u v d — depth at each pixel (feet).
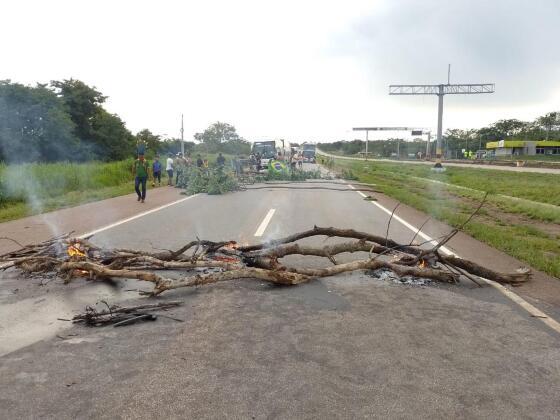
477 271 21.72
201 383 11.64
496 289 20.71
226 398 10.94
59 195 63.16
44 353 13.44
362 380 11.94
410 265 22.71
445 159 344.69
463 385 11.79
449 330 15.60
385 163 251.19
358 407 10.66
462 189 80.89
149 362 12.82
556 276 23.29
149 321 16.02
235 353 13.44
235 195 67.51
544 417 10.44
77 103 184.44
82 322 15.88
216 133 336.49
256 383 11.68
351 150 583.17
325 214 45.21
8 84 148.66
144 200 58.44
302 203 55.98
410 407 10.70
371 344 14.26
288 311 17.16
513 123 410.93
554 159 277.23
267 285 20.51
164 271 22.08
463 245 31.19
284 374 12.18
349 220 41.27
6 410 10.46
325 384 11.68
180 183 81.71
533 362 13.24
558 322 16.60
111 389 11.35
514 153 319.27
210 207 51.01
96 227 36.29
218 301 18.19
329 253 23.07
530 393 11.48
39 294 19.01
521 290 20.72
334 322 16.11
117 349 13.69
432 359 13.29
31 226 37.19
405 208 52.16
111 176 89.51
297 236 24.57
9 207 52.44
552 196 68.74
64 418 10.14
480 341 14.70
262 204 54.44
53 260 21.94
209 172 75.00
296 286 20.40
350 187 85.87
